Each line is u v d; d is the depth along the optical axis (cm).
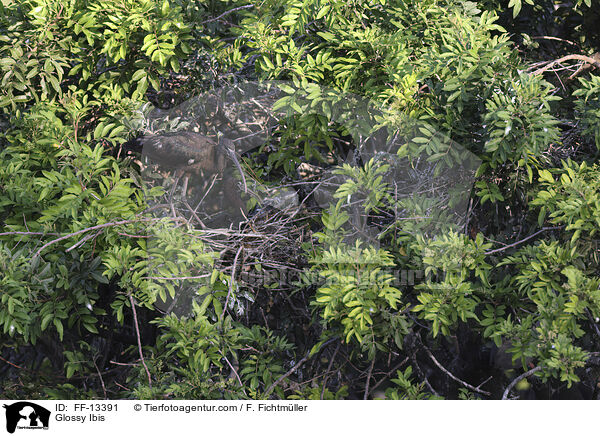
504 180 298
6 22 301
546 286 279
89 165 269
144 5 282
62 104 293
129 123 295
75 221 261
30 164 280
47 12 289
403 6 295
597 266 293
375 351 287
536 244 292
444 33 291
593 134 296
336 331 284
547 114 270
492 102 263
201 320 272
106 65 298
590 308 275
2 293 254
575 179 272
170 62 301
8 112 294
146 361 286
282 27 306
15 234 270
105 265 274
